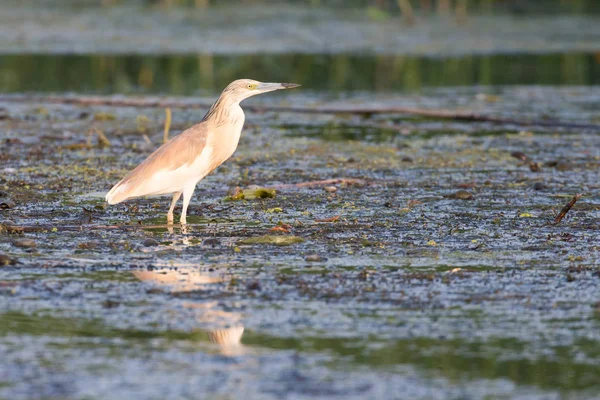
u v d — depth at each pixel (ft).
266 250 38.34
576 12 144.56
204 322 29.66
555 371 26.22
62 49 106.83
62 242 39.27
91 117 75.82
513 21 134.21
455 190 51.85
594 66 110.93
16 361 26.61
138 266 35.78
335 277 34.53
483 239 40.55
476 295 32.63
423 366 26.50
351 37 119.65
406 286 33.58
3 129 69.46
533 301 32.09
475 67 108.99
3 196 47.91
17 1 138.10
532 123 72.08
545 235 41.37
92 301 31.60
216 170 57.21
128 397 24.31
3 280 33.81
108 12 130.72
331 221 43.75
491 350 27.71
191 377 25.61
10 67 101.50
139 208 46.65
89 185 51.90
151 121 74.49
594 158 62.49
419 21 130.93
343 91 92.43
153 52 107.65
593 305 31.71
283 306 31.27
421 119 79.61
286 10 134.31
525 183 53.98
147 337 28.45
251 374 25.84
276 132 71.56
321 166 58.90
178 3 135.85
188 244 39.27
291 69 103.86
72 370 26.04
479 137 70.69
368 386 25.14
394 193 50.72
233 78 97.60
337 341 28.27
